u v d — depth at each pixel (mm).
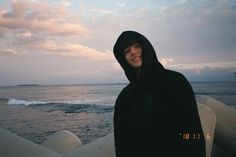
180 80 1966
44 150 3131
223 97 39219
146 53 2004
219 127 4891
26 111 31469
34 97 69938
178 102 1920
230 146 4898
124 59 2180
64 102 45750
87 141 13695
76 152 3582
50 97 68438
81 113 28188
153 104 1981
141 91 2061
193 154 1841
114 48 2201
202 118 3961
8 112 30609
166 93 1963
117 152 2244
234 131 4910
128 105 2152
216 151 5062
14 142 2920
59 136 5191
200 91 56844
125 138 2164
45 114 27875
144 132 1993
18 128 18422
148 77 2027
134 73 2170
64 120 22609
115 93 84812
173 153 1910
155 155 1946
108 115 25547
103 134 15492
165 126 1938
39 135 15523
